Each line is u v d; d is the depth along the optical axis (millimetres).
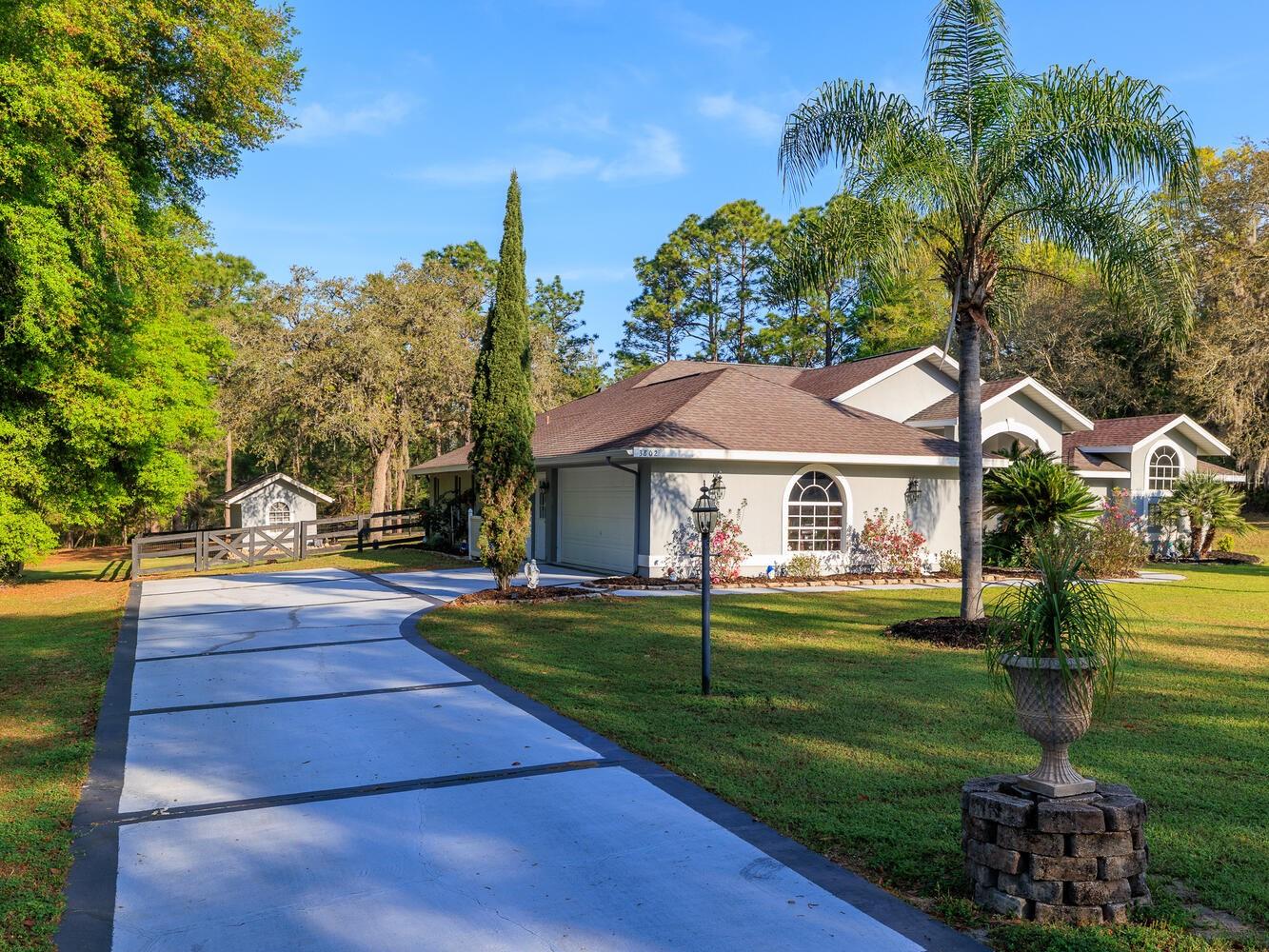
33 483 18016
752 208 47594
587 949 3469
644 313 48812
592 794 5219
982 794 3842
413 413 34750
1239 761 5793
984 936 3529
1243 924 3578
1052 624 3855
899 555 17828
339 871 4230
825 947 3459
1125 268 10031
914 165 10031
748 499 16969
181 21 14336
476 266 53469
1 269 14930
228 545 23562
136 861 4371
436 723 6883
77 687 8523
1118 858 3619
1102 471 25531
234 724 6973
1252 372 30062
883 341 41688
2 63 12609
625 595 14461
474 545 22359
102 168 14195
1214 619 12484
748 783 5340
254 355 31906
